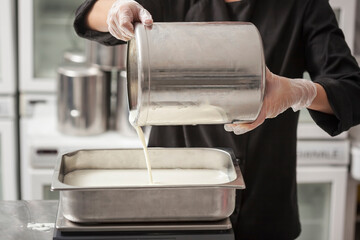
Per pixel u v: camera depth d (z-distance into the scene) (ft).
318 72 5.36
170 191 3.87
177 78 3.74
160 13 5.49
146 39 3.77
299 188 10.00
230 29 3.93
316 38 5.37
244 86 3.83
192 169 4.83
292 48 5.46
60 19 10.28
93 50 9.12
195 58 3.76
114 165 4.79
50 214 4.74
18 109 10.14
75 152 4.68
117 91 9.20
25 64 9.72
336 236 9.75
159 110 3.84
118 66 9.02
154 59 3.72
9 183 10.02
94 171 4.75
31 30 9.57
